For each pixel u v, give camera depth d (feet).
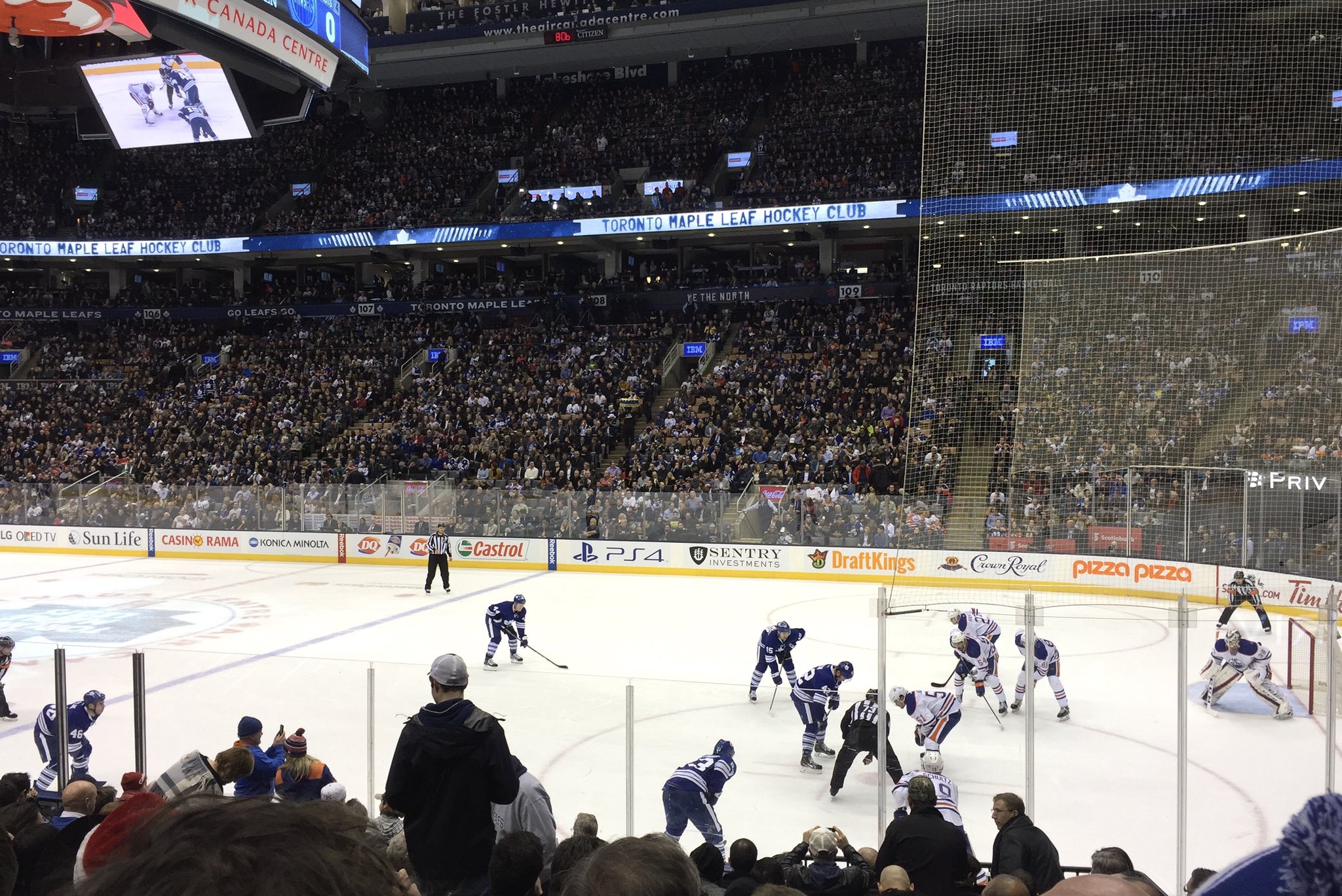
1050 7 83.20
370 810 24.44
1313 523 56.95
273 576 80.48
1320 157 79.66
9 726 32.27
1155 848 23.20
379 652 51.62
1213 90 81.51
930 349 82.33
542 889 13.28
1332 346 59.62
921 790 19.21
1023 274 73.10
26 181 133.59
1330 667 22.03
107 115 98.02
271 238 119.14
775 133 117.08
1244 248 65.16
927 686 41.73
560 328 116.37
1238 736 30.27
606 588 74.08
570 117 131.23
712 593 71.56
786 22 116.16
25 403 119.14
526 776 17.22
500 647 52.85
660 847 4.92
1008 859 18.01
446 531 86.22
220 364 123.34
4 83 129.49
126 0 59.06
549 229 110.93
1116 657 44.88
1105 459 67.00
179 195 133.08
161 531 92.63
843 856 18.99
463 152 129.90
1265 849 3.08
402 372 116.88
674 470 86.58
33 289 134.31
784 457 85.81
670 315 115.85
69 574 81.71
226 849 2.46
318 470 97.45
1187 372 66.90
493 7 124.06
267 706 26.61
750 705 30.45
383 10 132.57
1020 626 51.44
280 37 71.97
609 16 120.06
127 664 27.30
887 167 108.27
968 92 85.46
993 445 73.10
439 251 130.62
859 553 75.77
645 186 116.47
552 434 96.68
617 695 25.80
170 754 26.50
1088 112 83.82
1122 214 83.51
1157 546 62.85
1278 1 80.02
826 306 111.86
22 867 12.98
